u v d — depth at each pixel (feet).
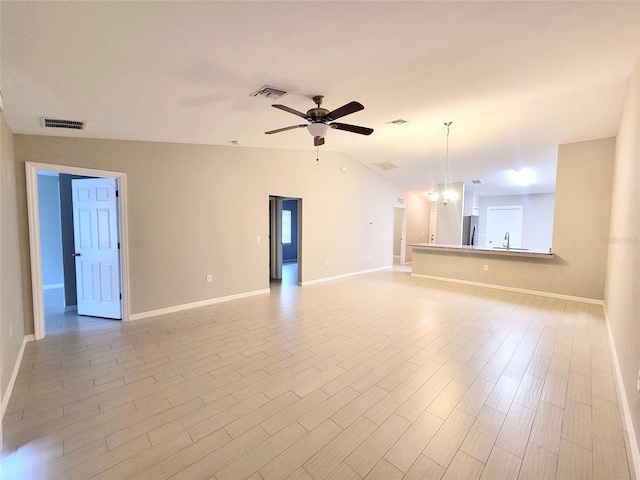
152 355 9.75
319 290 18.97
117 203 12.62
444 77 8.57
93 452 5.69
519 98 11.21
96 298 13.37
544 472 5.23
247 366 9.04
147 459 5.53
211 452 5.70
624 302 8.70
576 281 16.49
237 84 7.81
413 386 7.95
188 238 14.62
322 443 5.92
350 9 5.11
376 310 14.69
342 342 10.80
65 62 6.05
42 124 9.55
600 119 13.21
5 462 5.44
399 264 30.60
